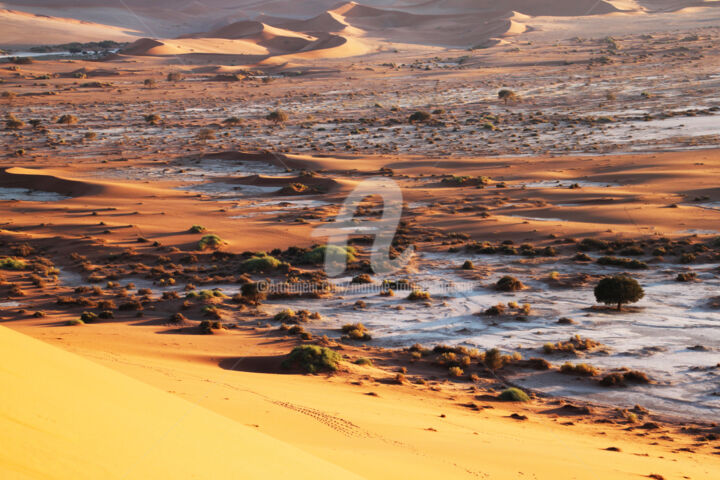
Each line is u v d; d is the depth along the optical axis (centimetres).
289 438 1477
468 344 4309
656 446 2355
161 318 5012
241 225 9000
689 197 9069
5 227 9269
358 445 1559
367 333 4550
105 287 6438
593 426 2722
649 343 4156
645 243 7000
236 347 3894
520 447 1916
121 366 2405
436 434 1953
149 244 8225
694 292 5262
